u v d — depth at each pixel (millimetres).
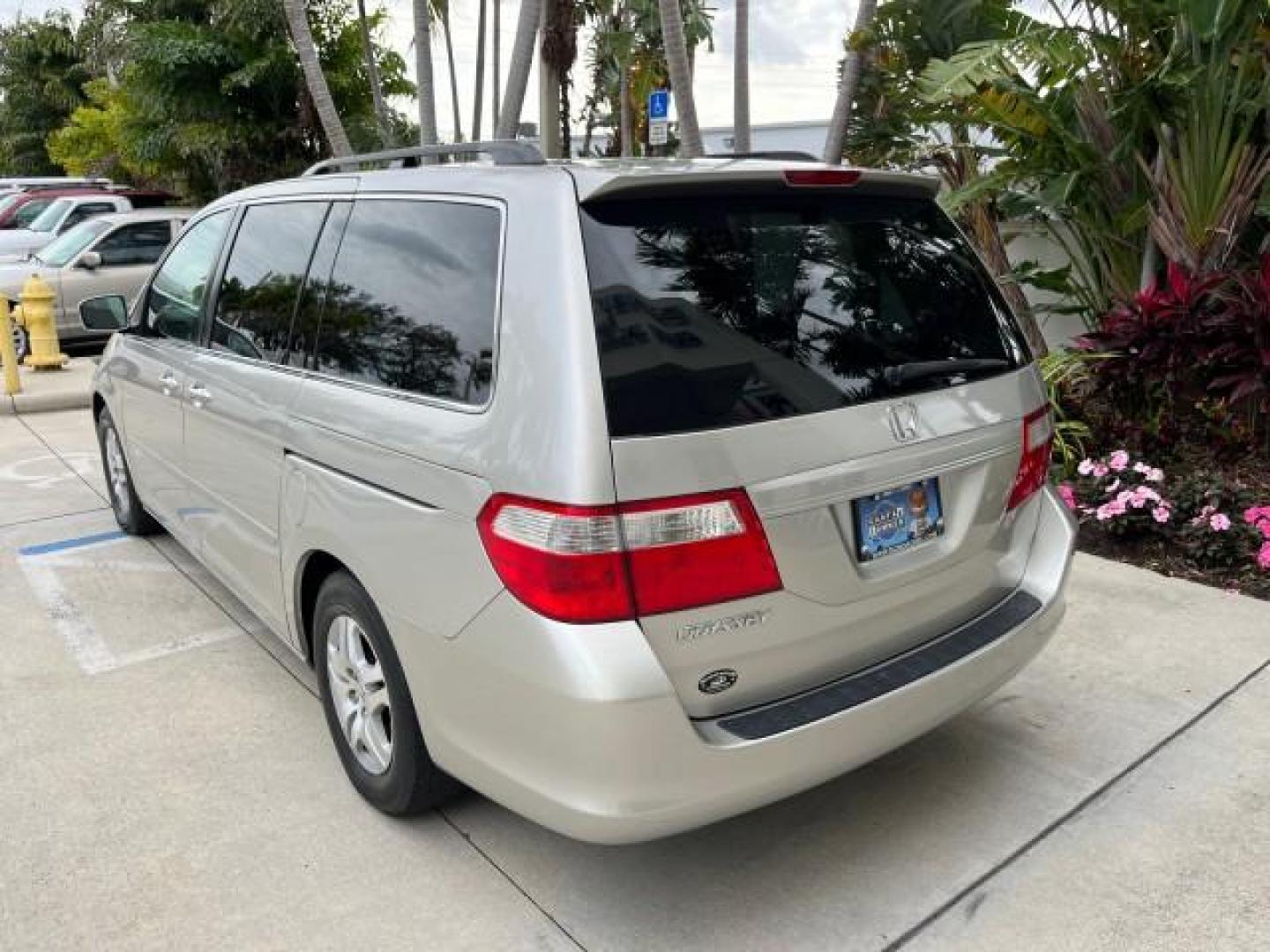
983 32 6625
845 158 7801
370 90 16172
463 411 2414
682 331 2289
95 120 24203
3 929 2547
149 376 4395
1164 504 4699
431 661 2486
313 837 2900
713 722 2297
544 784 2248
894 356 2605
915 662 2611
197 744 3408
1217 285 5242
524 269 2348
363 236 3002
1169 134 5980
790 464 2301
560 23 11383
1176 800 3004
